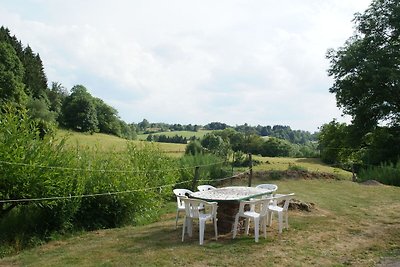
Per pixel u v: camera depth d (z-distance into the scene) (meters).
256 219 7.88
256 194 8.97
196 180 15.21
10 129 9.07
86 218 10.50
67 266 6.80
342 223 9.62
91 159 11.20
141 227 10.08
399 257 6.93
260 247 7.50
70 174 9.83
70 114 64.19
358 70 27.64
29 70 64.25
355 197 14.38
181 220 10.96
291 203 11.24
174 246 7.71
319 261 6.70
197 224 9.59
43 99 61.25
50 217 9.47
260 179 19.92
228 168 21.44
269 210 8.77
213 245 7.68
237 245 7.64
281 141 50.88
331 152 35.72
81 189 9.90
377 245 7.69
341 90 29.28
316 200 13.38
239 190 9.61
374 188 17.19
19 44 67.94
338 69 28.95
